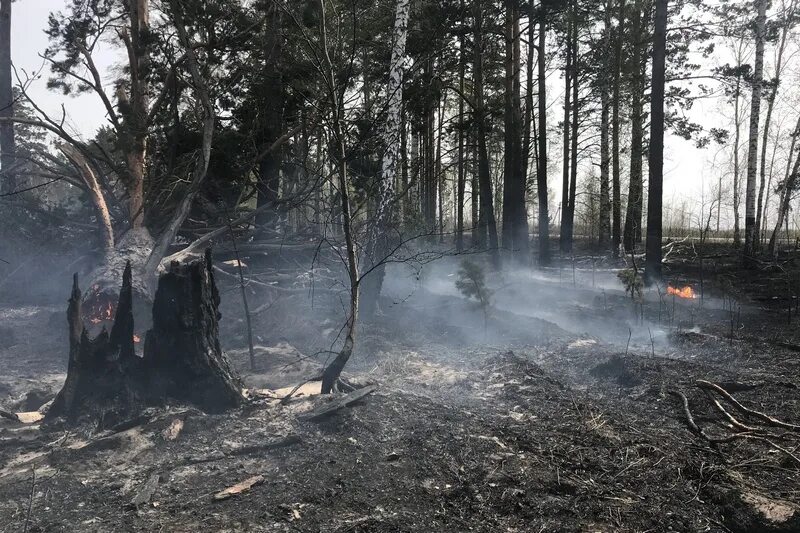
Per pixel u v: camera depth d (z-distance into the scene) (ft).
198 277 13.79
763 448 12.42
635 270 29.81
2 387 17.99
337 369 14.78
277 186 37.37
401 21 26.00
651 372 17.75
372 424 12.86
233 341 24.56
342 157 15.99
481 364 19.44
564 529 9.09
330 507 9.46
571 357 20.25
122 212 36.42
